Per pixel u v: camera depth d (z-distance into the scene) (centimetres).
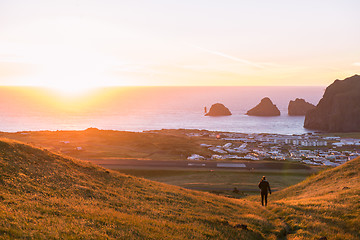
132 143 14562
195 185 6222
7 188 1512
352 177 2825
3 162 1919
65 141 13888
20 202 1337
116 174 2758
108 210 1514
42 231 1020
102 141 14738
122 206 1689
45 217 1188
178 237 1241
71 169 2378
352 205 1823
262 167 8694
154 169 8019
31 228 1031
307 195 2623
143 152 12681
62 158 2653
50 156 2559
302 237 1466
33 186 1667
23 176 1798
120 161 8888
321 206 1927
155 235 1212
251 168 8525
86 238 1029
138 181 2677
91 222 1223
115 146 13625
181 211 1803
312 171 8319
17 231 959
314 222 1652
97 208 1512
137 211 1638
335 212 1764
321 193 2506
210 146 15475
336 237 1420
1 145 2273
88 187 1977
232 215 1909
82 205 1513
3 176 1677
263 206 2338
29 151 2439
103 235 1091
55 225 1103
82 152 11556
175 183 6625
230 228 1534
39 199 1468
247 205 2405
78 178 2153
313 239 1423
